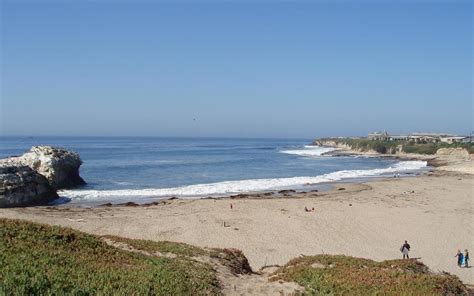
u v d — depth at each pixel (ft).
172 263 50.39
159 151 545.85
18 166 160.76
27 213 136.26
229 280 50.11
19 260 38.04
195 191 200.03
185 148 654.94
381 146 556.51
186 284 42.78
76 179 214.69
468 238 114.93
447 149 472.03
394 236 114.83
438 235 116.98
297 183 233.55
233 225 121.90
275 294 46.01
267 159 426.10
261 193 191.93
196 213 138.21
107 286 36.37
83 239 51.88
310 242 106.52
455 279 51.34
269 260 91.30
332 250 100.22
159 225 120.57
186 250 59.67
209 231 114.73
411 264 56.54
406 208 153.17
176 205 154.71
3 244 42.73
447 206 160.25
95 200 172.76
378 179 256.32
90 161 363.35
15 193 153.17
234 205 153.07
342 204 157.38
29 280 33.14
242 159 418.51
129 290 36.76
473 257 98.07
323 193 191.01
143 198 179.52
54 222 121.70
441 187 213.87
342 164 379.14
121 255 50.16
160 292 38.63
